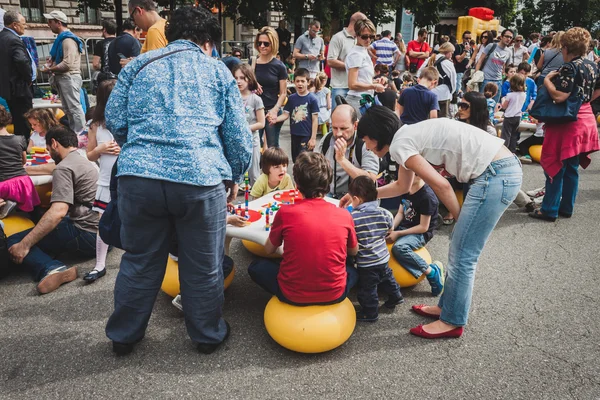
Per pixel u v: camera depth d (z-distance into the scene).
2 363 2.65
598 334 3.03
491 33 11.52
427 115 5.41
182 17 2.50
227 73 2.49
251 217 3.40
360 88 5.60
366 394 2.46
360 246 2.98
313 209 2.71
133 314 2.63
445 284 2.92
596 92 4.80
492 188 2.64
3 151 3.77
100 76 5.95
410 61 15.38
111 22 7.70
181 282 2.63
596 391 2.51
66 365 2.65
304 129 5.84
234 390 2.47
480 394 2.47
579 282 3.74
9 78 6.27
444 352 2.83
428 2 21.03
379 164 3.97
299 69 5.66
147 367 2.65
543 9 39.44
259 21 14.44
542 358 2.78
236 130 2.51
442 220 4.77
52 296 3.39
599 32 28.39
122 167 2.35
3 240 3.50
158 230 2.50
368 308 3.10
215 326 2.77
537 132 7.21
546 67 7.77
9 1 13.75
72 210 3.79
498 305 3.37
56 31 7.30
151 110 2.34
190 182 2.30
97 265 3.65
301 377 2.59
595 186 6.32
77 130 7.59
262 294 3.53
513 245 4.44
